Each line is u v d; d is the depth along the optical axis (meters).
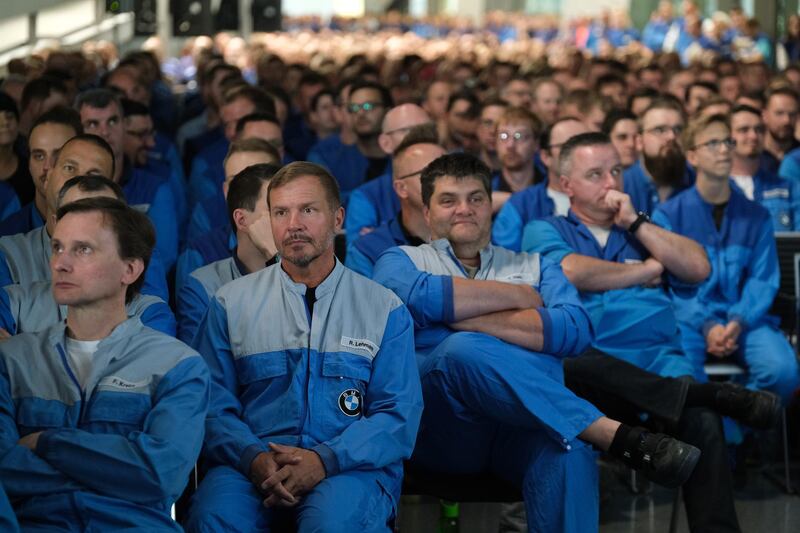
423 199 6.36
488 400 5.62
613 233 7.61
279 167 6.32
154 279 6.43
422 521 7.28
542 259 6.34
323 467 5.02
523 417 5.58
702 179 8.31
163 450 4.50
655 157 9.61
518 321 5.92
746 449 8.39
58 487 4.50
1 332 5.33
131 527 4.49
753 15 34.44
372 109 10.87
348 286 5.38
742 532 7.12
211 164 10.78
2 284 6.00
